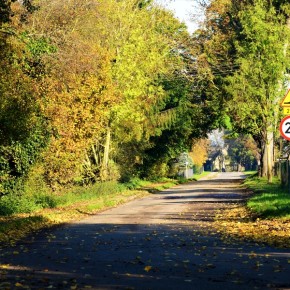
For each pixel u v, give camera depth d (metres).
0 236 19.33
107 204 34.94
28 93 28.94
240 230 20.06
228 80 47.06
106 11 49.44
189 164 98.06
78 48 40.59
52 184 37.50
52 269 12.66
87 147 41.38
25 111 27.75
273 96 46.16
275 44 45.19
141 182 63.81
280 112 46.59
